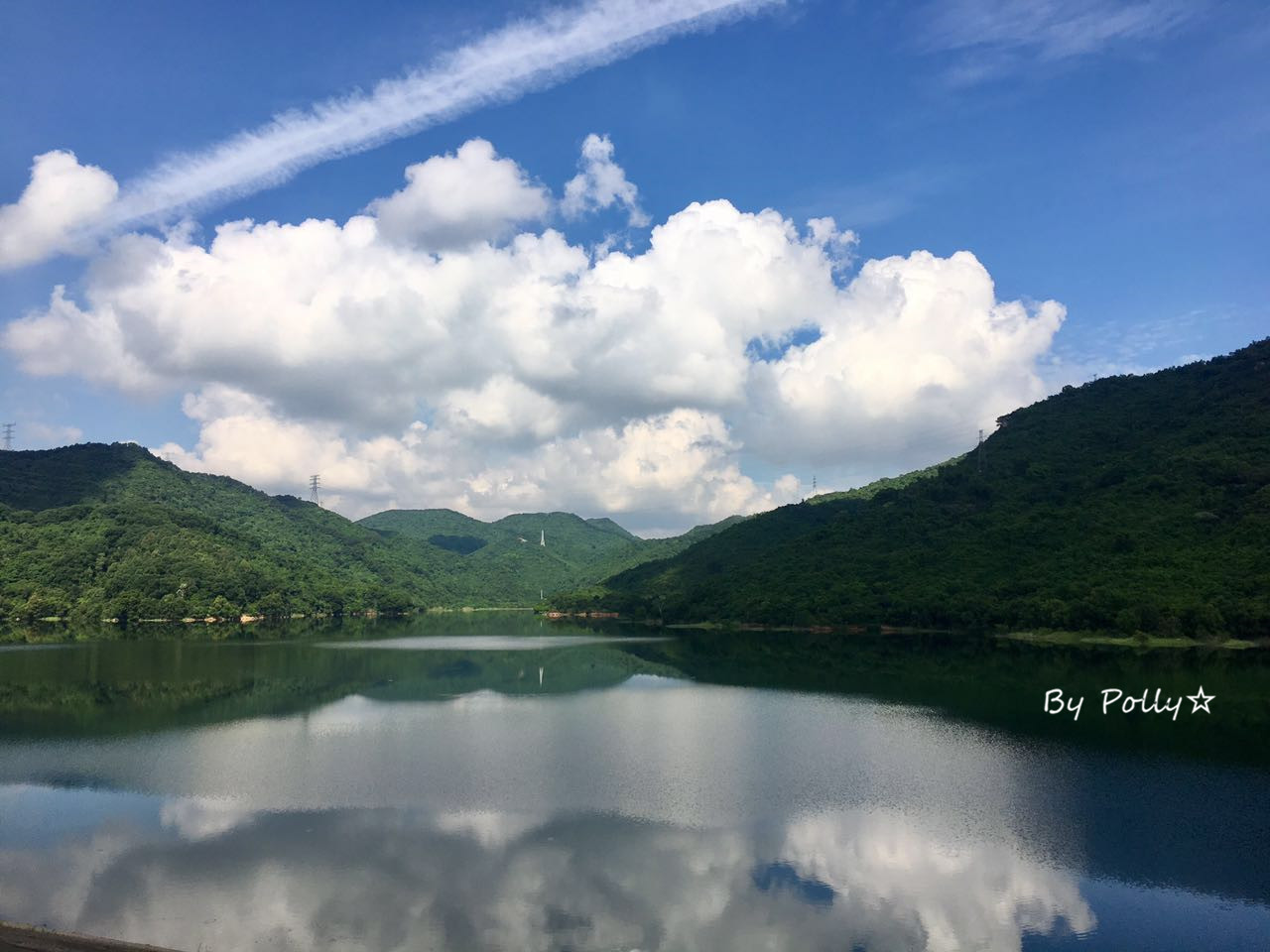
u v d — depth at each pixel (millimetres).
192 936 25344
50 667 91000
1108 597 102875
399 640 136625
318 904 27719
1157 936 26172
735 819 37000
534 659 103312
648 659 102750
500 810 38031
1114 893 29328
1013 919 27281
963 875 30891
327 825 35750
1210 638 94750
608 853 32812
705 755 48875
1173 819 36969
